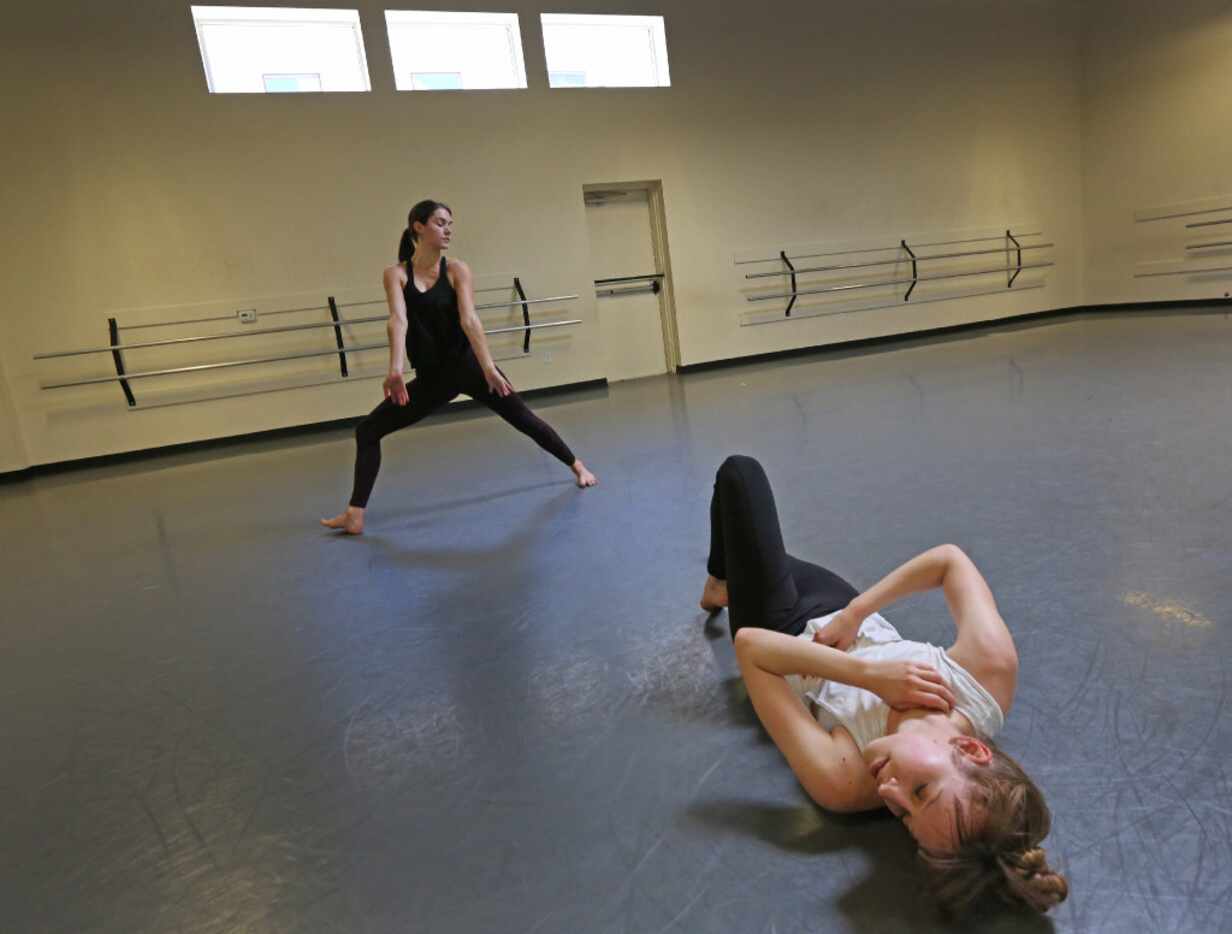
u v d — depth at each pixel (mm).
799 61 7164
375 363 6090
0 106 5035
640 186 6957
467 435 4809
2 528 3512
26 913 960
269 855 1028
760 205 7219
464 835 1028
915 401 4047
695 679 1388
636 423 4473
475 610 1842
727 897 872
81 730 1434
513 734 1269
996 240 8141
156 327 5492
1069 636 1363
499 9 6117
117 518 3434
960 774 772
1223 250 7426
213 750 1319
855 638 1139
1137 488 2148
